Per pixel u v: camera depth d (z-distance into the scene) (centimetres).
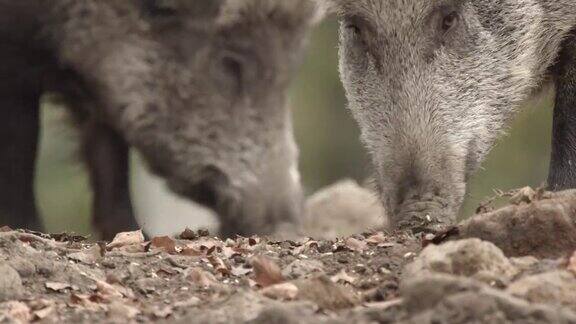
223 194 1571
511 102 1270
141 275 970
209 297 892
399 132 1205
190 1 1535
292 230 1573
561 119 1285
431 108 1211
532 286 768
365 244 1038
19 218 1523
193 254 1059
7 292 882
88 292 921
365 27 1235
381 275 933
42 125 1714
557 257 904
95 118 1571
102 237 1616
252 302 799
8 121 1514
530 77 1282
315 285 833
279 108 1577
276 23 1553
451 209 1167
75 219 3064
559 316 682
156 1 1523
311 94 3694
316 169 3691
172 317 812
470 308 685
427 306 723
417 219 1136
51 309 841
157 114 1557
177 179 1581
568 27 1291
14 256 944
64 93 1547
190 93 1555
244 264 1001
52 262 951
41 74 1516
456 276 786
